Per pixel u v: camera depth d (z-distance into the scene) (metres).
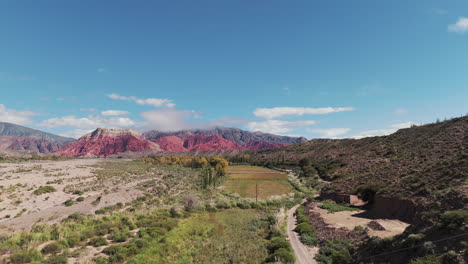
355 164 84.31
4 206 43.72
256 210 52.19
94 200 52.41
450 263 14.05
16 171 77.69
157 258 22.70
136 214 40.38
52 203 48.78
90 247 24.02
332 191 60.97
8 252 20.81
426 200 28.81
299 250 25.86
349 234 27.53
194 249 26.20
